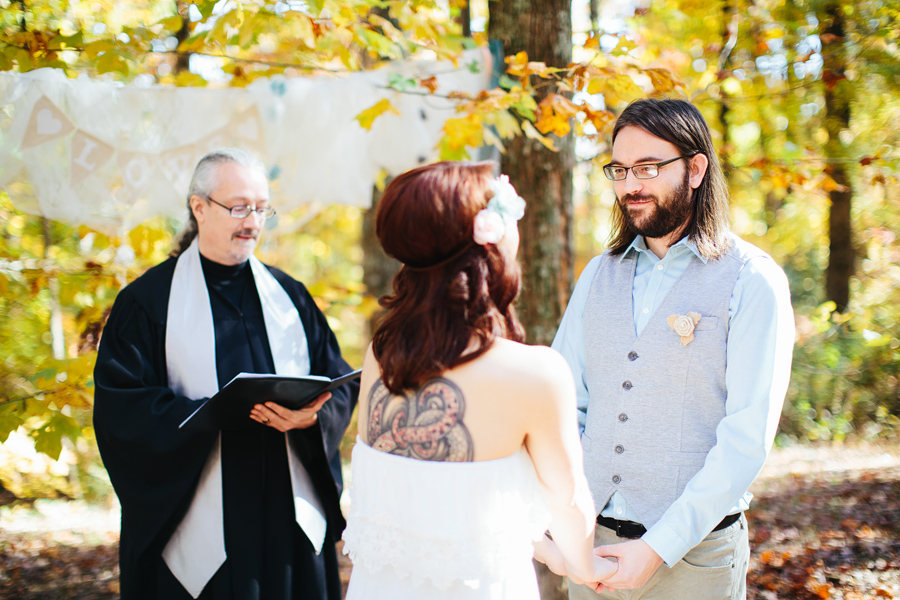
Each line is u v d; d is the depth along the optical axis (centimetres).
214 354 254
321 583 256
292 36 414
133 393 239
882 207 713
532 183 352
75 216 324
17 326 496
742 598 194
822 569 375
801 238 917
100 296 391
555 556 179
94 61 331
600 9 686
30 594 379
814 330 697
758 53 473
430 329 139
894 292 693
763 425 173
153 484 239
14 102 304
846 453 611
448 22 448
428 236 138
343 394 271
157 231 388
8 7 340
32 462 516
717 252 188
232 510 244
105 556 434
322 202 368
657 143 186
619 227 214
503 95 314
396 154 363
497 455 140
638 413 188
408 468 141
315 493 263
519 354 141
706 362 183
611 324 198
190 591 238
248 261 273
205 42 337
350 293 484
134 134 324
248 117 338
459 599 141
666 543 172
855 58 442
